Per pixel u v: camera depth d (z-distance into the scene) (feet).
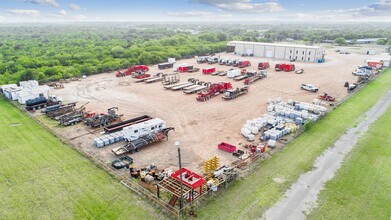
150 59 302.86
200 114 143.23
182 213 69.62
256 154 97.30
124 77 235.81
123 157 96.99
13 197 76.18
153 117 139.13
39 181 83.71
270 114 138.62
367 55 354.74
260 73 229.25
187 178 75.92
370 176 85.35
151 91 189.47
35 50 406.00
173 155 100.07
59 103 156.97
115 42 526.16
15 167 91.40
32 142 110.42
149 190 79.56
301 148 104.47
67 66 276.82
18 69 254.88
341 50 395.75
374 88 191.83
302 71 247.70
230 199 75.51
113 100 168.55
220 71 252.01
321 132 118.83
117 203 74.08
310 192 77.92
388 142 108.47
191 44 446.60
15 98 167.32
